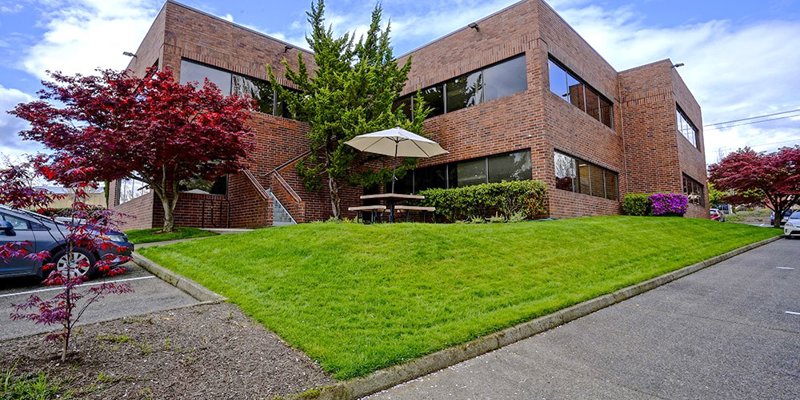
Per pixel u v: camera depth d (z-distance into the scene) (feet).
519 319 14.37
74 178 11.21
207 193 41.34
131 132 28.17
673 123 54.54
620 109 58.95
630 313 17.10
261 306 14.80
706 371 11.20
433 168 49.55
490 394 9.85
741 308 17.92
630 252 27.89
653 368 11.42
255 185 38.70
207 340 11.93
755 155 72.02
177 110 28.76
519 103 41.45
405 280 17.70
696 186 68.54
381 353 11.11
